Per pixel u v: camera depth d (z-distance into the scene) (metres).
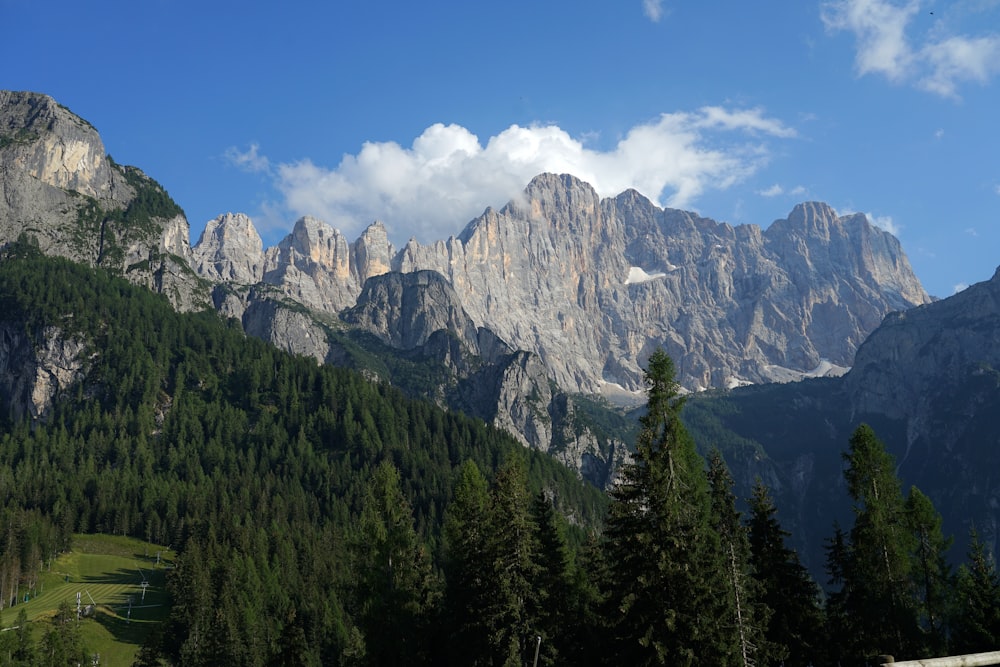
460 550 89.12
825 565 92.69
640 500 71.69
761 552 87.75
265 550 199.75
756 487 91.94
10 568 190.88
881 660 28.38
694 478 78.81
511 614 77.00
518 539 79.38
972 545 88.38
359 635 107.06
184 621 164.50
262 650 151.50
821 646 85.88
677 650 67.19
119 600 191.38
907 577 85.75
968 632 82.44
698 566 69.06
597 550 98.00
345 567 196.50
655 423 72.69
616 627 71.31
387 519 99.31
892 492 87.50
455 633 81.12
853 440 89.00
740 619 71.56
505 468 86.38
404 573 94.75
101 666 159.62
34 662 147.88
